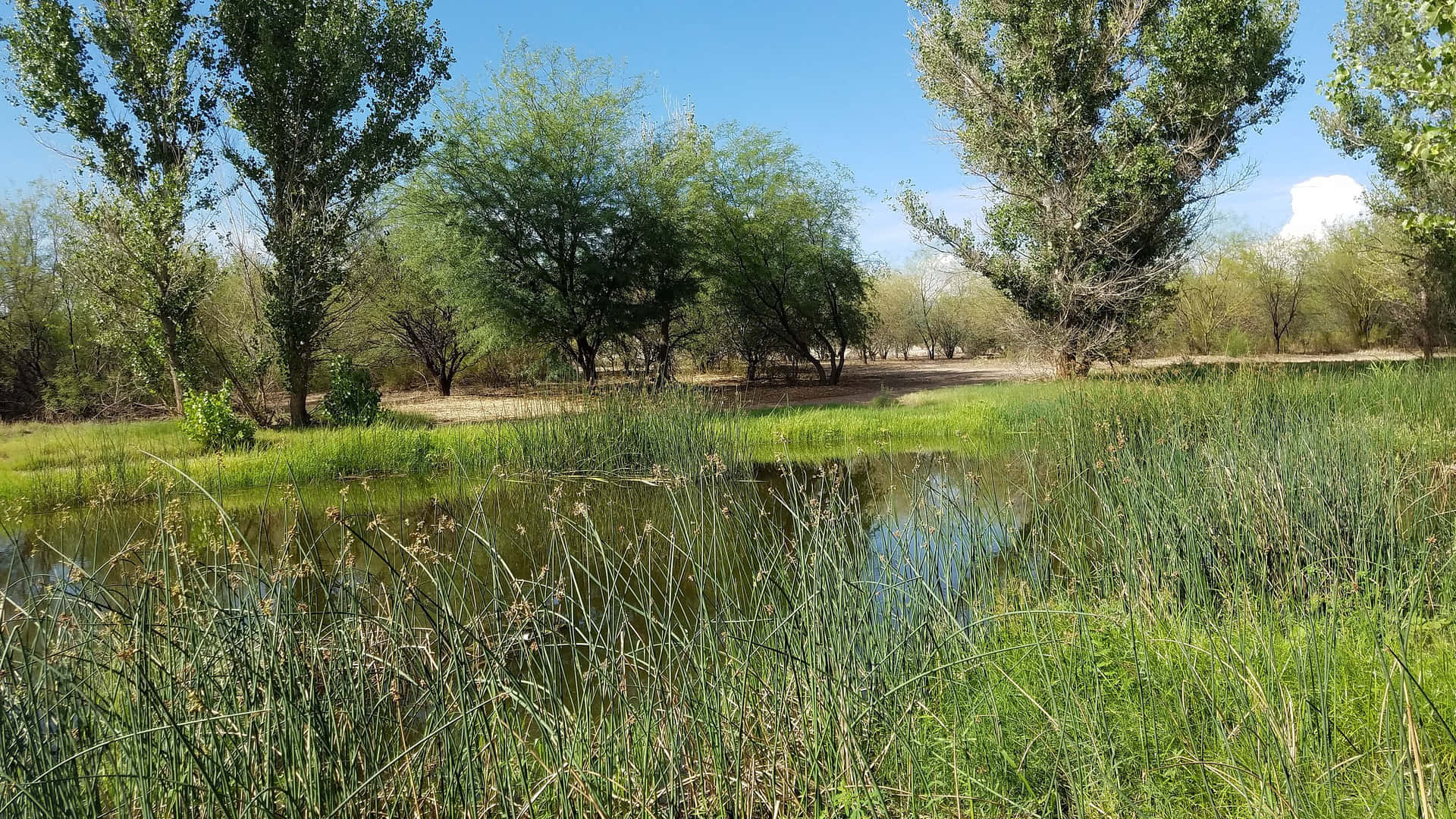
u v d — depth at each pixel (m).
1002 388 18.50
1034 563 4.55
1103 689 3.27
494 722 3.01
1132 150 19.00
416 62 18.06
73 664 3.21
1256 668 3.15
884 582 4.38
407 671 3.86
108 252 15.61
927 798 2.73
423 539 3.56
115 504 9.64
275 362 18.12
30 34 15.12
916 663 3.62
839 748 2.89
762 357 28.25
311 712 2.82
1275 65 18.83
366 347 25.73
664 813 2.87
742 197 24.50
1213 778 2.67
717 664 3.39
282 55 16.45
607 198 20.00
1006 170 19.86
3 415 22.11
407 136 18.05
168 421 15.79
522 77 19.08
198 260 16.31
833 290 26.64
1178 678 3.20
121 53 15.71
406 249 19.73
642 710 3.27
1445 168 9.51
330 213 17.62
